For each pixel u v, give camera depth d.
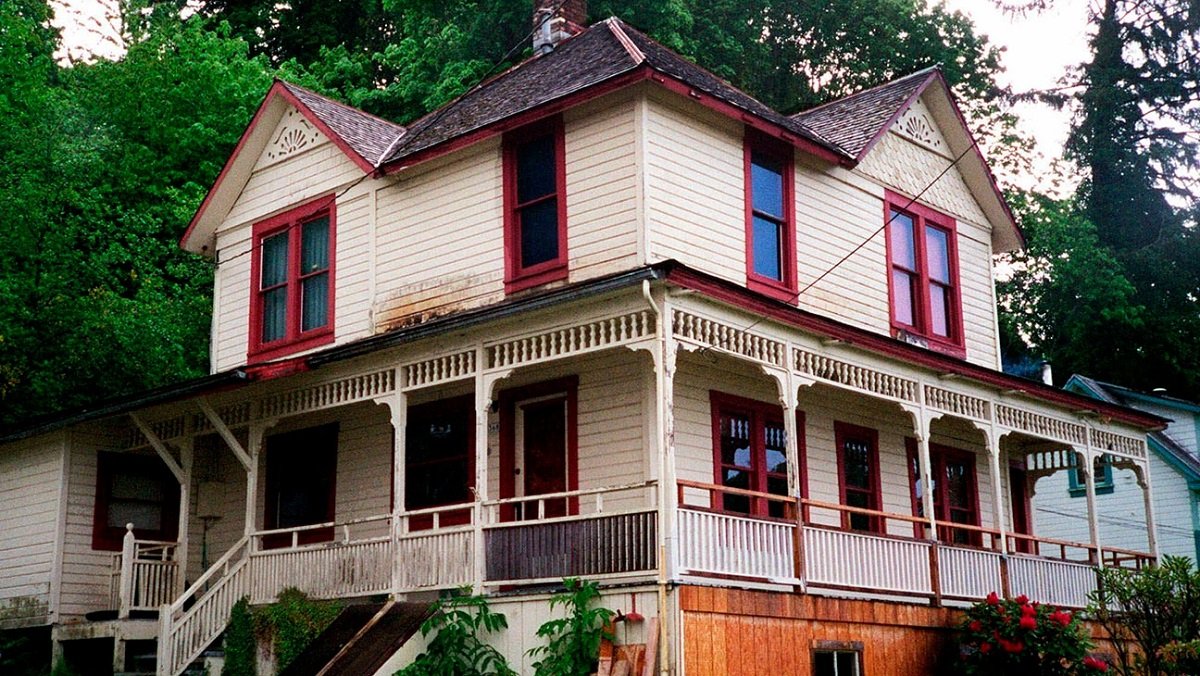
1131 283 43.16
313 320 21.42
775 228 19.39
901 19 38.94
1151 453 34.50
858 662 16.39
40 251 26.61
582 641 14.23
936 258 22.66
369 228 20.75
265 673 17.42
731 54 36.09
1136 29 45.19
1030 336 44.12
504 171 18.97
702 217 18.05
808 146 19.59
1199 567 32.78
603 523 14.90
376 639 15.70
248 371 18.25
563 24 22.44
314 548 18.00
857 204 20.94
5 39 29.64
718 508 17.45
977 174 23.48
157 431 20.86
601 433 17.25
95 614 20.34
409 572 16.67
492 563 15.86
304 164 22.02
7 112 28.73
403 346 17.20
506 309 15.69
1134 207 44.97
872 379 17.67
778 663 15.15
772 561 15.46
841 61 39.38
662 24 32.03
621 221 17.45
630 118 17.67
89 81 34.66
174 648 17.92
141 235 30.98
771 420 18.72
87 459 21.34
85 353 26.03
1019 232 23.89
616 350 17.25
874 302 20.84
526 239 18.69
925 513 18.30
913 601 17.56
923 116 22.92
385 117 35.31
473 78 31.91
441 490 19.03
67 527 20.89
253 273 22.44
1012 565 19.52
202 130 32.84
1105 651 20.56
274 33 43.03
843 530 16.66
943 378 18.94
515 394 18.28
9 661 19.86
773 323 16.02
